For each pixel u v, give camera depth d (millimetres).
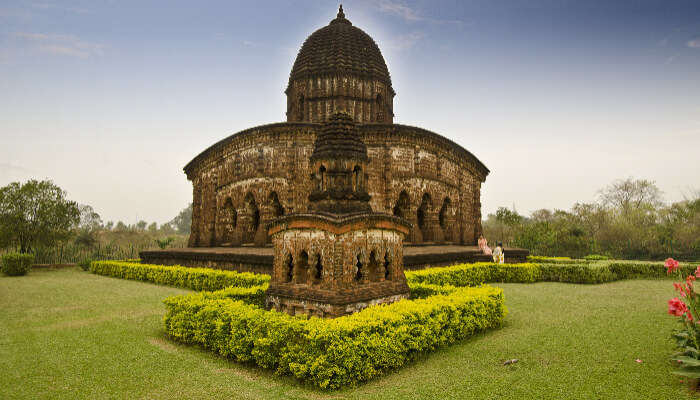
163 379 6000
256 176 21875
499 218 37625
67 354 7172
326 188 8836
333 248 7453
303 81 25188
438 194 23734
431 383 5688
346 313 7238
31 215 26188
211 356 7078
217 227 24844
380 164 21750
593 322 9070
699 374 5141
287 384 5773
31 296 13633
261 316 6746
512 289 14539
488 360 6652
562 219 38594
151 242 40844
